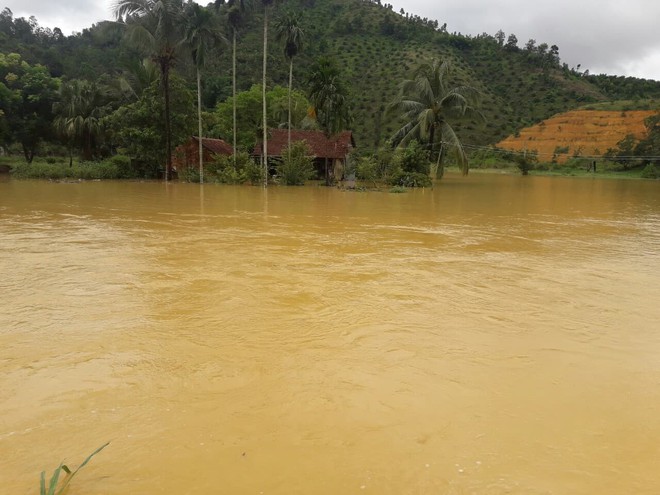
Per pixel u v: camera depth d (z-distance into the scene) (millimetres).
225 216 15555
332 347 5031
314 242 11078
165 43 33125
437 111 40938
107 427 3498
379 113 81812
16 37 80188
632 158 61125
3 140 44750
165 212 16375
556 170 67375
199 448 3268
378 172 35781
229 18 34281
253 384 4195
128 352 4801
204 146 39031
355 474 3031
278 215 16125
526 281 7953
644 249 11109
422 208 19844
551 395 4105
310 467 3092
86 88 44500
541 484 2973
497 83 102188
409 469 3090
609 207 22062
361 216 16375
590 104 88188
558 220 16672
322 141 41156
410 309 6332
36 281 7344
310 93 44062
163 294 6770
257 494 2842
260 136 40906
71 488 2852
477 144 82375
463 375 4449
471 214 18000
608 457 3264
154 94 37219
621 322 6008
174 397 3949
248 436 3420
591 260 9789
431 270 8586
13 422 3545
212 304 6363
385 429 3539
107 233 11836
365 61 99312
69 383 4148
